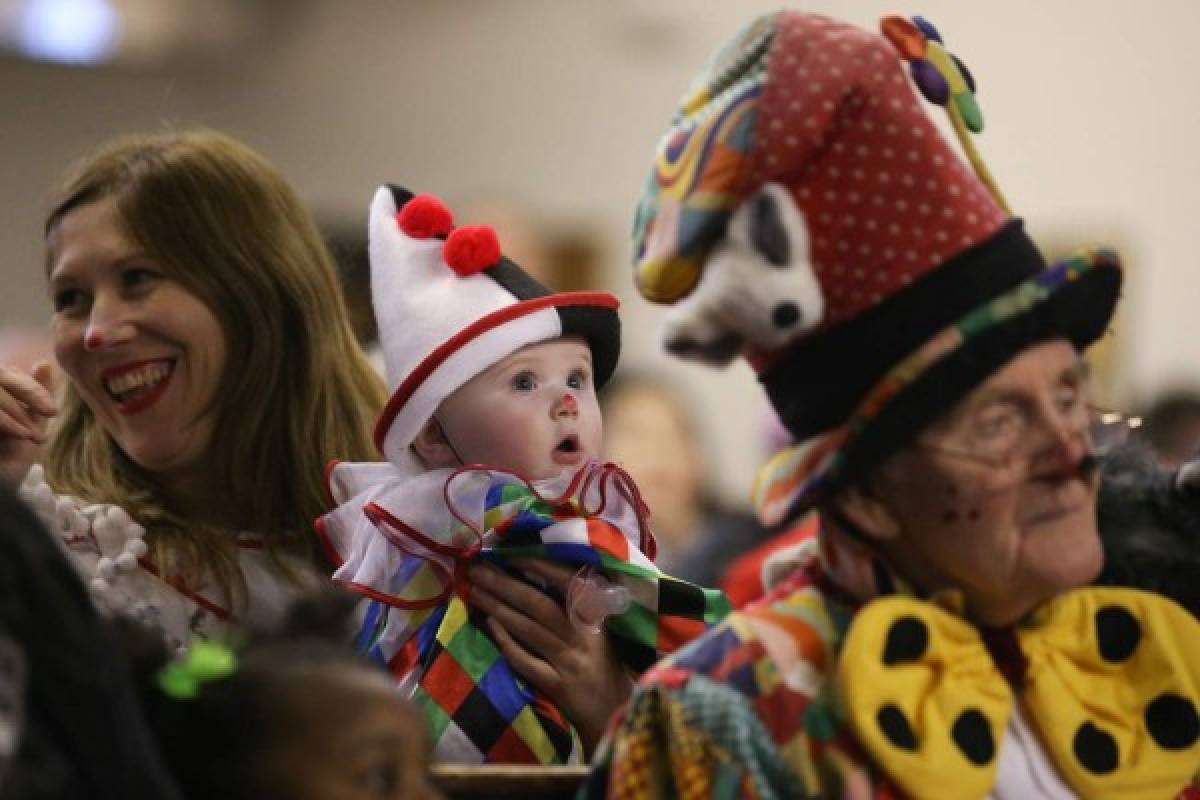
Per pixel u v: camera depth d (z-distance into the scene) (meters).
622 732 4.75
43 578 3.90
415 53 18.11
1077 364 4.85
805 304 4.64
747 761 4.56
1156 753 4.92
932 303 4.67
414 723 4.38
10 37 17.64
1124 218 17.03
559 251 17.66
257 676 4.34
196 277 6.51
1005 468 4.73
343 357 6.86
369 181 18.08
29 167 17.97
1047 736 4.87
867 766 4.68
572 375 6.07
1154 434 11.56
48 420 6.48
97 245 6.47
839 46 4.71
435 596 5.95
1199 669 5.03
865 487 4.81
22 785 3.72
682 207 4.71
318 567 6.62
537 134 17.92
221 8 17.78
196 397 6.53
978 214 4.75
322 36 18.14
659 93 17.64
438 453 6.08
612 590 5.79
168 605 6.41
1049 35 17.03
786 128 4.64
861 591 4.88
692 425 12.27
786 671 4.71
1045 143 17.08
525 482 5.88
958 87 5.06
